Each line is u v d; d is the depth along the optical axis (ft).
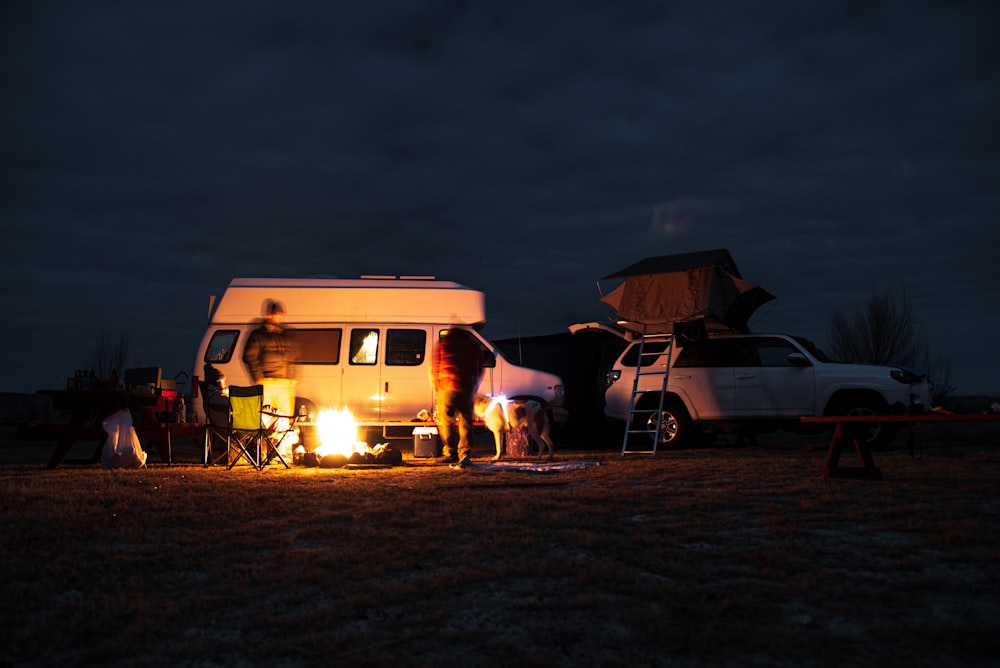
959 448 39.14
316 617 12.39
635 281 41.88
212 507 21.90
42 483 26.89
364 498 23.24
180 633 11.87
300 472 31.42
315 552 16.49
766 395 40.52
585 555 16.01
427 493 23.94
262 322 40.78
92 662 10.75
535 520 19.39
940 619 11.81
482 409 36.06
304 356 41.32
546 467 31.48
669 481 26.76
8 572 14.97
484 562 15.52
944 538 16.30
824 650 10.68
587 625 11.92
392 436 41.22
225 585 14.30
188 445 54.90
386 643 11.28
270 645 11.25
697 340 41.34
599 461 34.04
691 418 41.98
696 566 14.93
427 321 42.01
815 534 17.60
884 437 38.42
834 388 39.34
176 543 17.62
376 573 14.83
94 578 14.87
